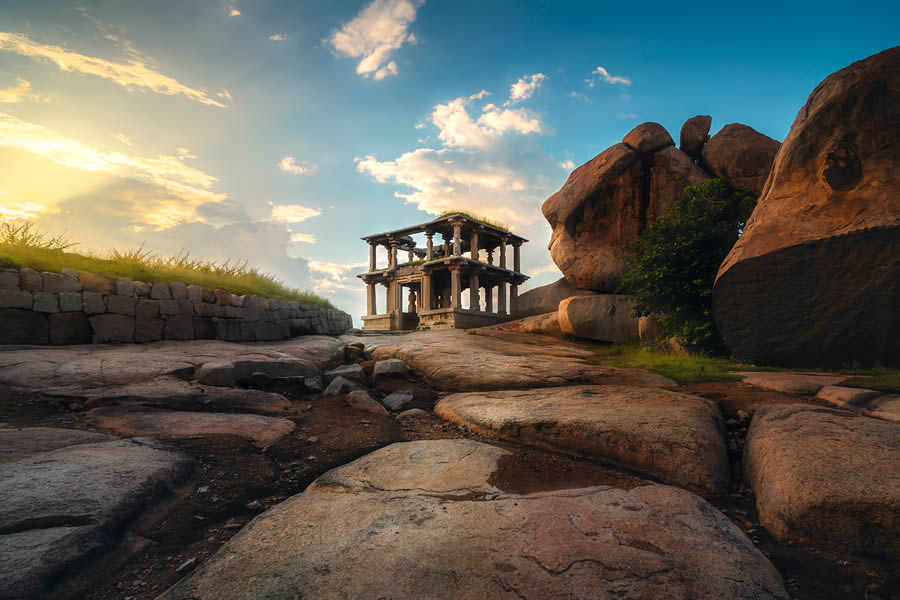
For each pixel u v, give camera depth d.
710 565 2.47
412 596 2.18
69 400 5.45
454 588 2.23
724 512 3.47
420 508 3.18
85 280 8.70
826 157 7.77
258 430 5.24
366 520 2.99
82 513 2.79
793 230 7.79
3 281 7.55
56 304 8.13
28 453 3.72
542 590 2.21
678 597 2.19
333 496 3.43
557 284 19.59
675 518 3.02
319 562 2.48
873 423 3.89
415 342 11.38
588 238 17.11
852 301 7.46
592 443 4.62
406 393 7.72
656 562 2.46
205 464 4.21
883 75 7.21
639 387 6.26
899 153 7.25
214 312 11.13
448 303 25.52
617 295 14.61
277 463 4.53
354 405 6.81
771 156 13.84
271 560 2.52
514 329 17.33
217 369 6.80
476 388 7.82
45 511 2.75
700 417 4.74
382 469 4.03
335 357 10.59
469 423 5.99
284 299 14.87
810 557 2.78
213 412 5.83
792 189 8.32
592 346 14.30
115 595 2.38
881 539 2.71
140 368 6.70
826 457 3.36
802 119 8.24
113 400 5.53
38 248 9.05
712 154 14.95
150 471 3.54
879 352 7.57
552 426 5.04
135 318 9.30
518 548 2.58
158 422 5.05
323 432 5.59
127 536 2.86
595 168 16.70
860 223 7.10
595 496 3.41
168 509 3.33
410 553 2.54
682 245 10.95
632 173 16.02
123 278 9.30
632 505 3.22
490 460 4.28
